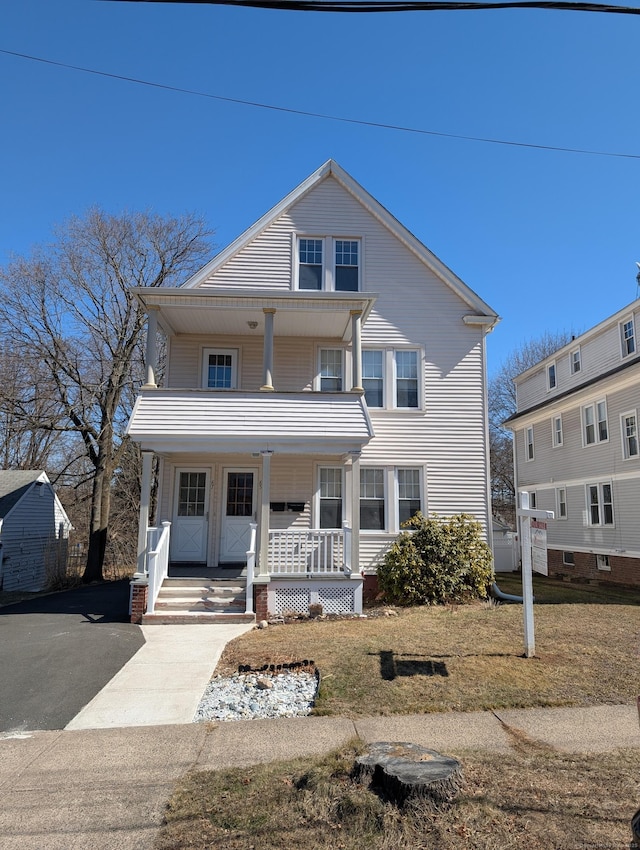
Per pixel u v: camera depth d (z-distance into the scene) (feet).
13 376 69.62
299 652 25.80
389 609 37.35
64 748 16.20
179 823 12.02
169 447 36.73
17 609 39.81
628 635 28.19
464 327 48.24
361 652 25.25
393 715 18.24
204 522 44.55
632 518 61.31
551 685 20.76
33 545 72.64
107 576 77.77
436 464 46.19
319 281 47.44
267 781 13.82
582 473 71.36
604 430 67.15
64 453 104.73
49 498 78.13
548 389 83.20
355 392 38.55
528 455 87.51
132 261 75.41
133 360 74.64
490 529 45.83
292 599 36.19
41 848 11.17
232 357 46.19
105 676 23.17
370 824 11.72
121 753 15.78
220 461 45.19
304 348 46.57
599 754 15.16
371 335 47.32
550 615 34.12
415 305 48.08
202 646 28.02
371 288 47.83
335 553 43.57
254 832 11.61
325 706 19.10
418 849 10.94
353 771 13.58
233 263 46.73
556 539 77.30
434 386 47.21
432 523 42.34
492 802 12.52
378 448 46.01
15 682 22.38
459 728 17.10
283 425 37.29
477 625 30.86
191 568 42.96
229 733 17.12
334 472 45.55
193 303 39.11
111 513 89.81
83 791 13.53
